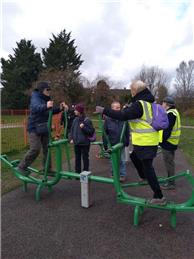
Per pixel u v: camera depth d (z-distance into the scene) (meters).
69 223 4.39
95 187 6.12
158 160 8.96
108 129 6.42
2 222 4.41
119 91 45.91
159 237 3.96
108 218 4.56
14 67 49.25
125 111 4.16
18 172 5.77
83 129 6.55
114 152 4.50
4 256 3.53
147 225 4.32
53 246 3.74
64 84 36.53
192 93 51.00
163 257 3.48
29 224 4.35
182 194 5.68
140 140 4.23
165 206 4.21
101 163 8.54
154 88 57.94
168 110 5.86
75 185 6.26
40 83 5.59
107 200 5.34
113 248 3.69
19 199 5.39
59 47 47.41
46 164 5.46
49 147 5.35
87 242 3.83
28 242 3.84
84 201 4.97
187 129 25.28
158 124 4.18
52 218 4.57
